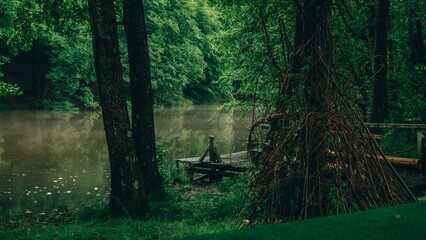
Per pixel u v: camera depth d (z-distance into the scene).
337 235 2.23
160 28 44.50
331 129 5.88
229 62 16.69
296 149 6.03
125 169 8.88
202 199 10.53
